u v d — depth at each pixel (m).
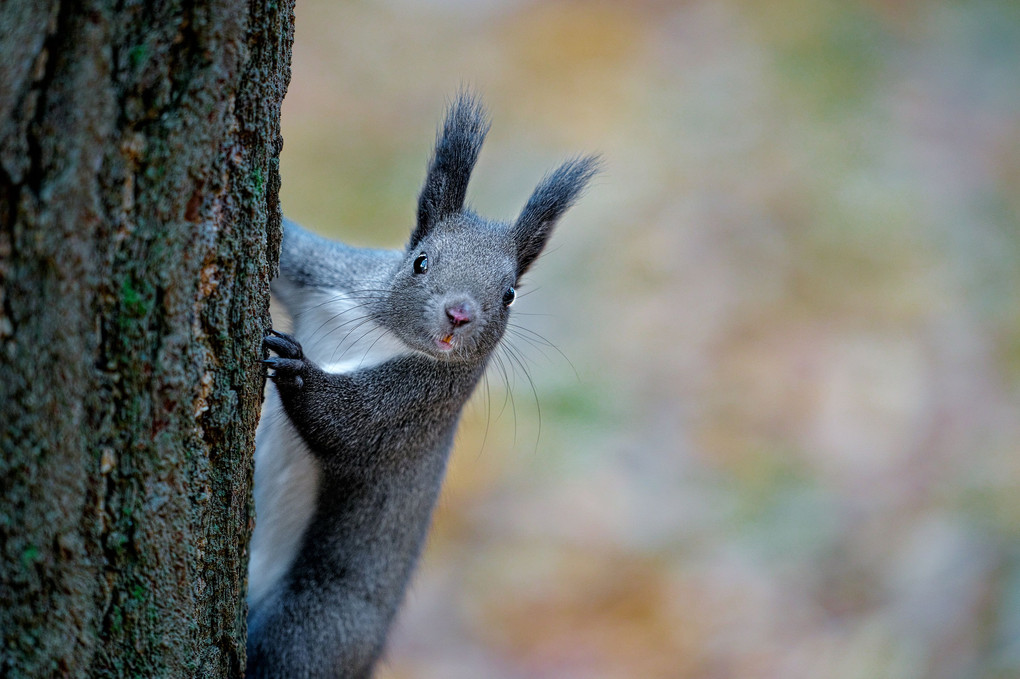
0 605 4.22
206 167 4.52
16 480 4.14
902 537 12.58
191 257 4.56
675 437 14.45
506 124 20.55
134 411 4.46
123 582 4.57
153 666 4.76
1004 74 22.17
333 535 7.50
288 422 7.07
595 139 19.95
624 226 17.72
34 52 3.85
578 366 15.37
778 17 23.75
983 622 11.12
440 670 11.29
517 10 24.97
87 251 4.13
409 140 20.27
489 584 12.38
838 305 16.53
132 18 4.15
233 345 5.02
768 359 15.55
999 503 12.69
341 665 7.61
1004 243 17.66
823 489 13.51
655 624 11.91
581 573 12.51
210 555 5.12
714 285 16.83
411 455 7.55
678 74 22.16
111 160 4.17
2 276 3.95
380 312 7.53
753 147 19.81
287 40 5.15
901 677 10.91
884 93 21.52
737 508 13.37
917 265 17.20
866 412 14.66
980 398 14.70
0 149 3.84
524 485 13.71
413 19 24.25
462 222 7.71
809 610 11.93
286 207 17.86
